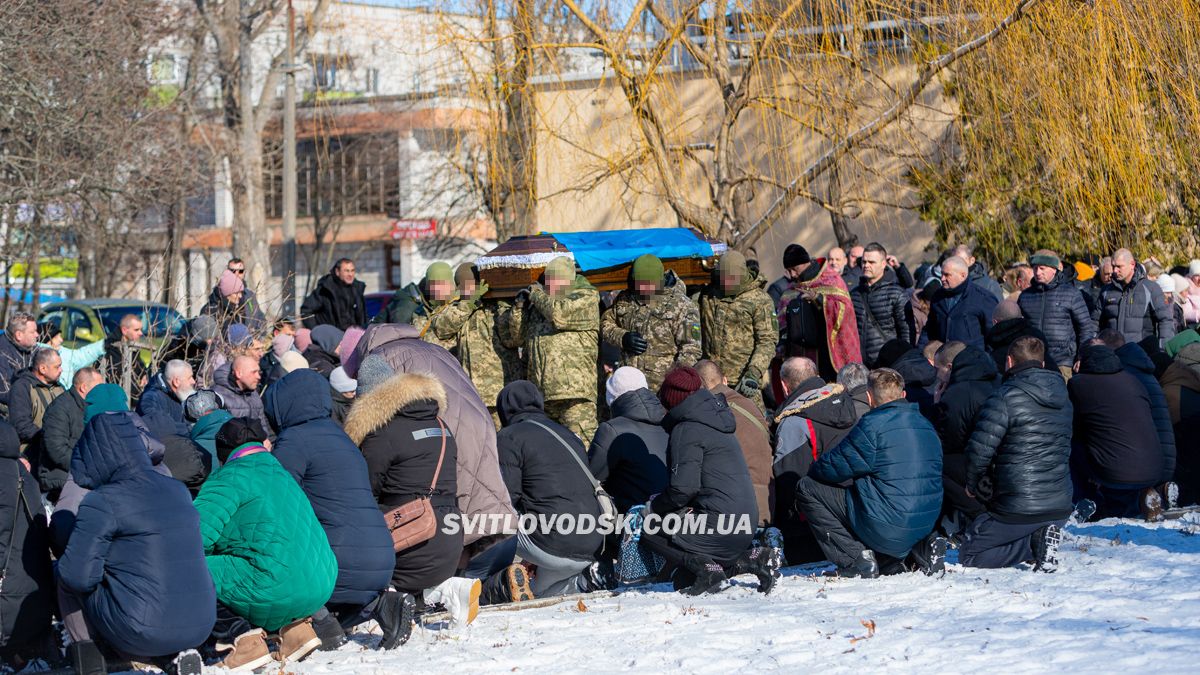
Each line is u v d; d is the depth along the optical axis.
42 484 10.00
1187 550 8.95
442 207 42.53
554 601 8.14
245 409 9.65
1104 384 10.18
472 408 7.32
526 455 8.08
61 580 6.08
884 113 14.63
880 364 10.89
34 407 10.78
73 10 22.95
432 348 7.56
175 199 29.31
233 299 13.38
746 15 14.64
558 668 6.10
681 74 16.14
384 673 6.08
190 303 14.16
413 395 6.91
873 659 6.02
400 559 6.92
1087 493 10.80
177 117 33.75
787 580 8.54
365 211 45.84
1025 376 8.45
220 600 6.27
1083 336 12.36
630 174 15.59
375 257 50.31
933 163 16.98
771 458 8.98
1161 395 10.59
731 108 14.96
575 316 9.95
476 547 7.50
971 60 14.55
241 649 6.27
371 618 7.36
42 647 6.75
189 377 9.80
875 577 8.37
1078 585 7.84
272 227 47.34
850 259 14.71
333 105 42.50
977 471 8.45
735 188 16.12
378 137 43.62
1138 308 13.52
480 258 11.02
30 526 6.66
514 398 8.30
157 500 6.02
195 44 33.81
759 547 8.20
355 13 38.94
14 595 6.57
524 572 8.25
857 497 8.29
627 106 16.41
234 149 33.94
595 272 11.89
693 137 17.12
